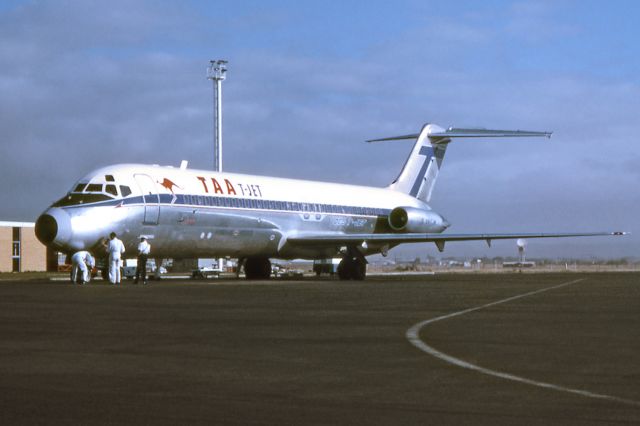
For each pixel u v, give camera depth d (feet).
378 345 56.59
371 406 35.06
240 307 93.20
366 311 86.94
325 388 39.50
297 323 73.15
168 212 174.91
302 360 49.21
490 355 51.39
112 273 164.14
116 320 76.18
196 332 65.36
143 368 45.80
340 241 201.05
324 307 93.35
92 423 31.63
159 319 77.25
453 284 160.97
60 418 32.48
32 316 80.64
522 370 45.16
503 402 35.99
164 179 177.37
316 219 214.69
